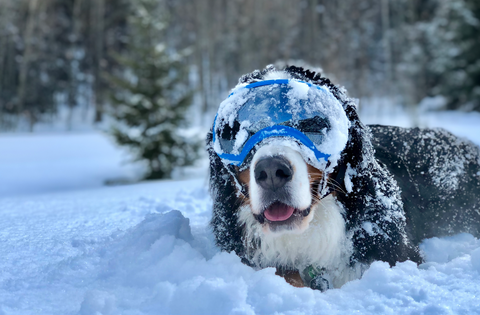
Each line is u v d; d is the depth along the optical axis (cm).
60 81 1175
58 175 428
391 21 1559
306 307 50
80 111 1268
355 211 66
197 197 124
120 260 65
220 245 72
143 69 400
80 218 100
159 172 401
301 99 62
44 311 51
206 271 58
